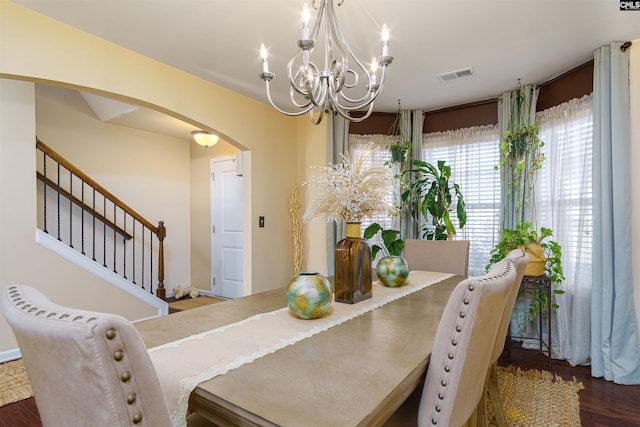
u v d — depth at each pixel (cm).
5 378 247
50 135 385
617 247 238
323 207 171
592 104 258
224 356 103
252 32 222
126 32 222
